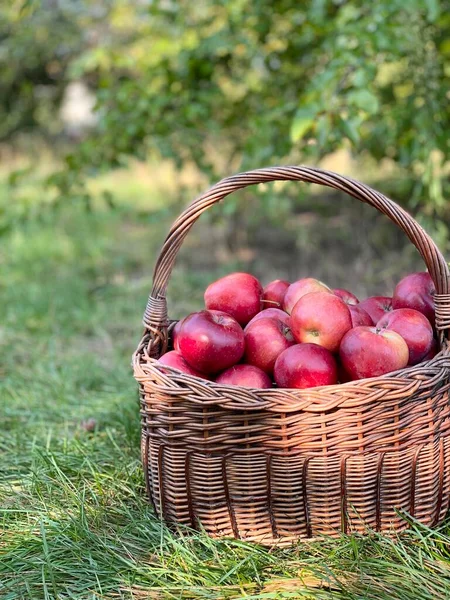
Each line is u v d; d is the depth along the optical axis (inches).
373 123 154.5
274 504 67.2
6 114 251.8
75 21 212.5
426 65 131.0
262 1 147.7
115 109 154.6
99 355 139.2
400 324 71.2
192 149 160.1
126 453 92.0
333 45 121.2
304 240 198.2
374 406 65.2
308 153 130.8
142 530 71.4
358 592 61.3
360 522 67.7
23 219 163.6
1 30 216.7
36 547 70.0
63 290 183.2
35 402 112.9
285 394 64.0
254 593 62.4
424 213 160.7
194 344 69.4
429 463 69.2
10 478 87.7
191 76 154.5
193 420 66.2
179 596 62.1
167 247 73.2
